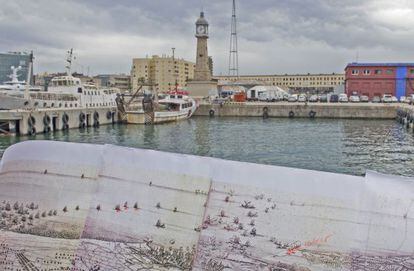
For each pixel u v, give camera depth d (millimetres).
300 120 75625
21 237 3436
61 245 3332
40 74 136500
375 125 63469
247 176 3029
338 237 2775
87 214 3350
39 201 3445
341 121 72375
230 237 2990
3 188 3559
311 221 2842
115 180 3332
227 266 2969
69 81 63062
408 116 55406
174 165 3197
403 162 29219
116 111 65188
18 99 53250
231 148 37812
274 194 2945
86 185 3414
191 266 3041
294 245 2852
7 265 3439
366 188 2779
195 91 106062
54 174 3420
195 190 3131
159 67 172750
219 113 85188
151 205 3211
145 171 3266
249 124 66750
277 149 36656
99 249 3281
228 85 123875
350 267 2715
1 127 45406
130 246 3207
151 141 44156
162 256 3119
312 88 177375
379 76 93688
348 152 34281
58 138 46406
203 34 104062
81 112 57688
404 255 2621
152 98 67188
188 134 50938
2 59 103312
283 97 99438
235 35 119438
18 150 3615
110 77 185250
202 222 3072
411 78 92250
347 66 96438
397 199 2693
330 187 2846
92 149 3465
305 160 30531
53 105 58594
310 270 2797
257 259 2910
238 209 2998
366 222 2730
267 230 2926
